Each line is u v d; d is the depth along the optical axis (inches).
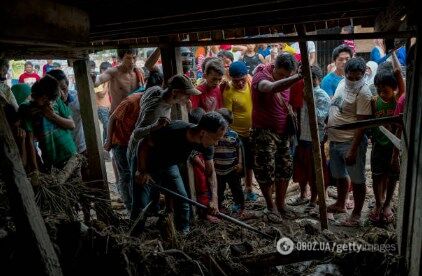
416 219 95.2
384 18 121.3
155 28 138.3
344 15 132.3
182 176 178.1
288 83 161.6
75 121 208.7
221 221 177.8
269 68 177.6
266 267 122.6
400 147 116.1
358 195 172.7
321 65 400.5
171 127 135.6
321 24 150.2
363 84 165.2
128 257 116.3
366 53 377.1
